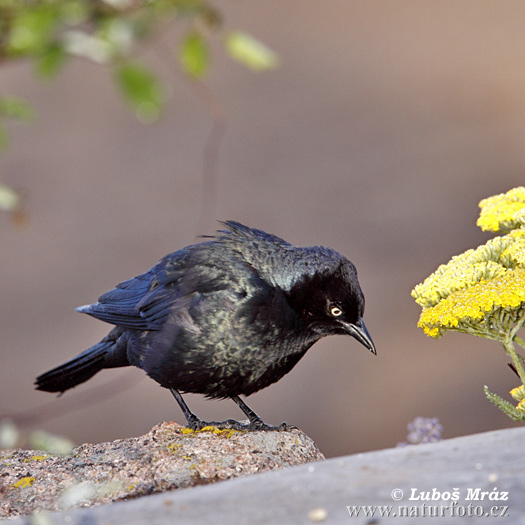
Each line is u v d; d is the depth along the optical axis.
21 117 3.12
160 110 2.65
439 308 4.88
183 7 2.71
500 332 4.97
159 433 6.32
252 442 5.93
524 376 4.96
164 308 7.11
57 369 8.24
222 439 6.01
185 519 3.16
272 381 7.14
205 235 7.41
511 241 5.21
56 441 2.95
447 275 5.06
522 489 3.06
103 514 3.34
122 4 2.66
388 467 3.43
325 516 3.02
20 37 2.63
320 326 6.98
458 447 3.58
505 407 4.90
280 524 3.01
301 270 6.82
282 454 5.93
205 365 6.91
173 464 5.52
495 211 5.55
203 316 6.82
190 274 6.98
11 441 2.89
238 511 3.16
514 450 3.44
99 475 5.42
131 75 2.62
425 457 3.50
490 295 4.71
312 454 6.19
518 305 4.79
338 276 6.82
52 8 2.62
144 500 3.45
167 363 7.04
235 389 7.07
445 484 3.17
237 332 6.79
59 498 5.18
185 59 2.79
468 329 5.03
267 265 6.89
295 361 7.18
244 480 3.54
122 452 5.73
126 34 2.64
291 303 6.86
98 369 8.26
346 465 3.54
